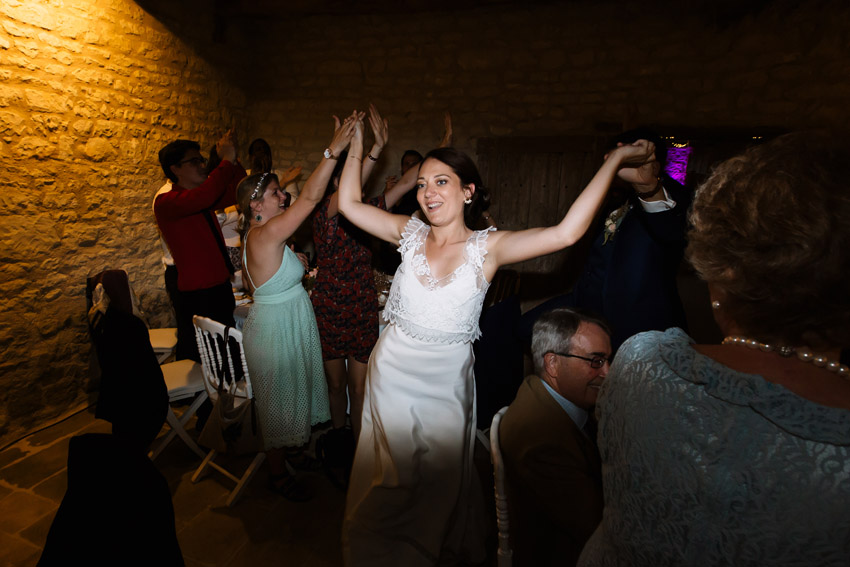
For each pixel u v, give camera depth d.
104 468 0.82
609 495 0.61
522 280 4.45
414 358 1.50
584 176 4.06
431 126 4.40
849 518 0.42
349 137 1.76
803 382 0.48
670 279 1.73
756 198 0.48
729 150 3.62
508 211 4.34
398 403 1.51
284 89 4.65
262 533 2.10
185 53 3.88
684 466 0.50
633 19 3.77
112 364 2.04
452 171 1.42
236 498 2.24
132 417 2.07
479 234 1.45
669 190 1.59
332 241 2.24
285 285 2.06
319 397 2.26
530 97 4.12
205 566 1.92
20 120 2.65
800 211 0.44
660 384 0.54
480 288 1.44
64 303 3.00
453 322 1.45
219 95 4.31
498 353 2.12
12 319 2.71
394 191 2.38
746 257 0.48
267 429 2.10
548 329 1.43
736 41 3.53
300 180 4.76
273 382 2.05
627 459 0.56
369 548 1.53
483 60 4.17
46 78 2.77
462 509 1.68
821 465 0.43
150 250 3.63
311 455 2.54
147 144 3.54
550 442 1.25
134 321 2.09
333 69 4.50
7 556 1.96
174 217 2.79
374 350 1.66
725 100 3.63
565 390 1.42
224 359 2.51
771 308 0.48
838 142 0.48
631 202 1.73
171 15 3.70
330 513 2.23
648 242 1.65
